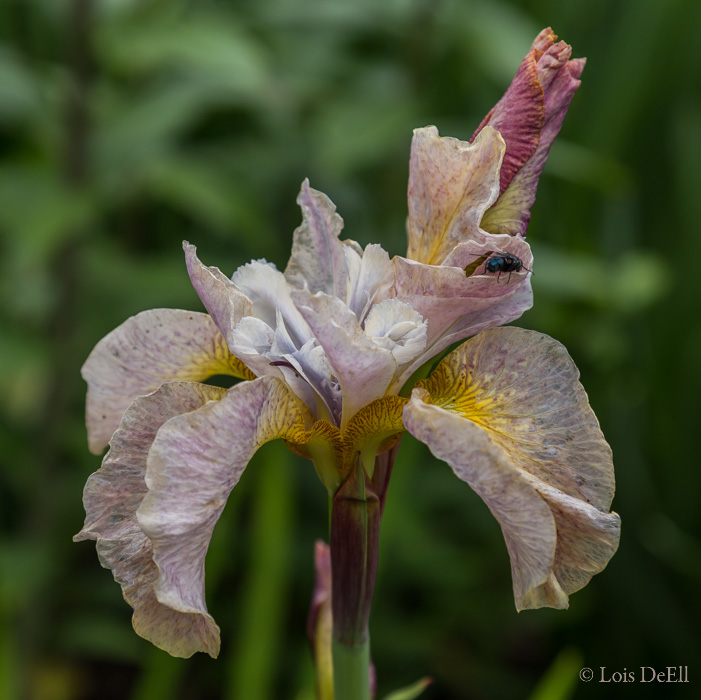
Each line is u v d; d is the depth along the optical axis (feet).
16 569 2.68
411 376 1.71
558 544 1.66
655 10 3.27
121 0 2.89
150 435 1.66
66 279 2.95
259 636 2.15
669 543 2.93
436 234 1.71
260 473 2.21
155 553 1.60
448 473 3.20
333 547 1.72
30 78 2.89
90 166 2.92
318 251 1.78
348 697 1.73
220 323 1.69
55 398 2.93
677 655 2.91
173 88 3.05
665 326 3.11
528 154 1.70
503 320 1.70
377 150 2.99
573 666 2.02
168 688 2.14
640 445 3.10
